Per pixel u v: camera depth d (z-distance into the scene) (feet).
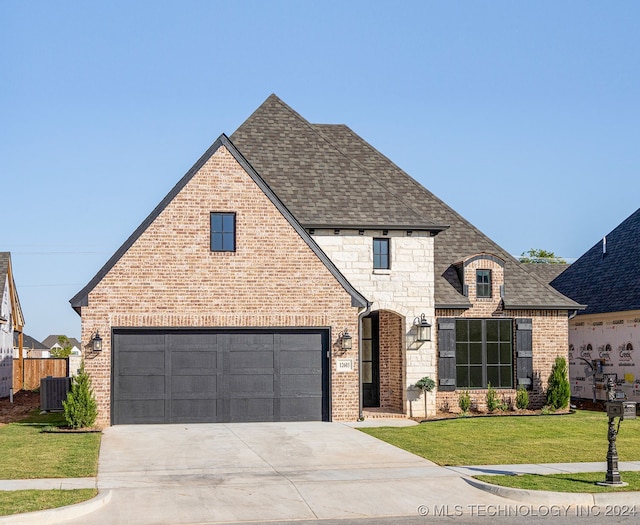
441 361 87.76
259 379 78.95
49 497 45.09
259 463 57.82
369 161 101.76
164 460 58.80
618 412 49.06
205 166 78.89
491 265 90.43
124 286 76.64
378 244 86.33
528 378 90.43
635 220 114.62
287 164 89.66
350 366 80.18
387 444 65.67
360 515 43.55
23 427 76.43
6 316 123.24
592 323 107.76
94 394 75.61
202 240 78.23
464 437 69.72
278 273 79.30
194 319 77.51
